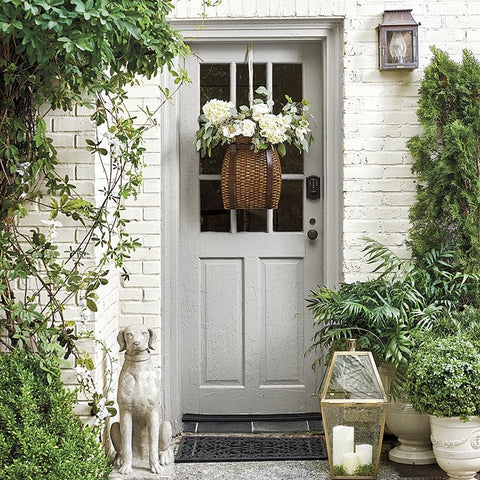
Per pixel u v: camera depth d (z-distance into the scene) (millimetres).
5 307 3758
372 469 4164
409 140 4852
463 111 4738
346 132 4922
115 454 4188
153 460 4035
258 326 5219
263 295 5227
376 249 4625
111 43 3504
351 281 4938
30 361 3719
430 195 4777
